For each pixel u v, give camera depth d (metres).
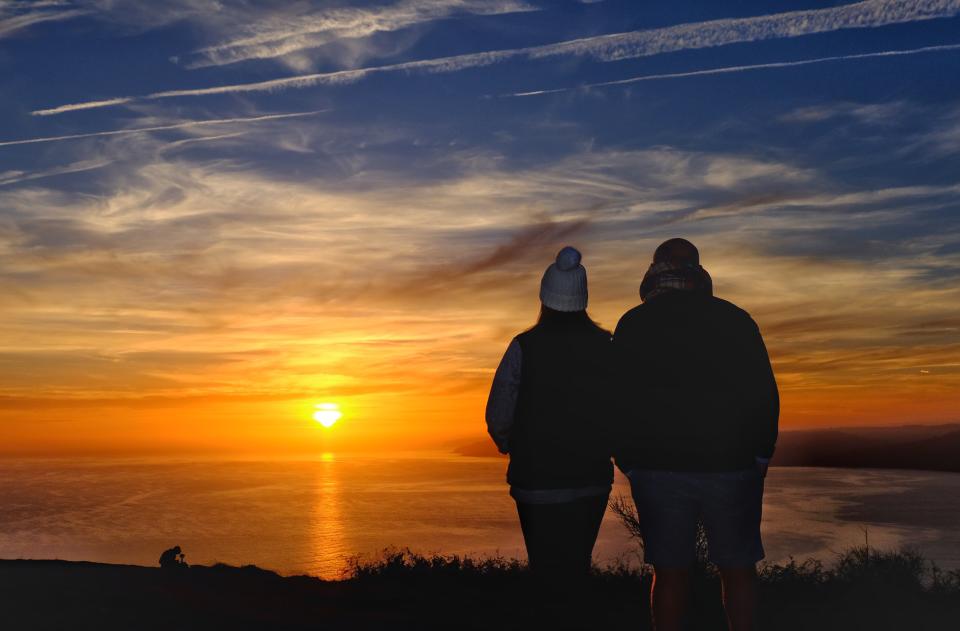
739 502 3.82
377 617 5.79
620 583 7.65
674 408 3.85
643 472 3.92
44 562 9.58
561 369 4.17
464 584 7.79
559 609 5.51
